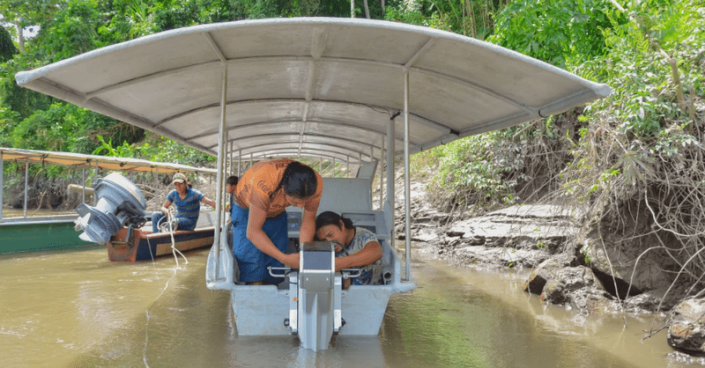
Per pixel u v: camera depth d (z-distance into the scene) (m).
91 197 21.16
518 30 9.09
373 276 4.24
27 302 5.62
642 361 3.60
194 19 23.84
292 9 20.14
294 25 3.10
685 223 5.16
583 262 6.05
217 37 3.31
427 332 4.36
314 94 4.94
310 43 3.50
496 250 8.79
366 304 3.86
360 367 3.33
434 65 3.85
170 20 23.70
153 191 19.53
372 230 5.31
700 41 5.51
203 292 6.27
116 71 3.47
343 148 8.13
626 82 5.40
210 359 3.54
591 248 5.68
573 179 6.39
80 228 8.60
